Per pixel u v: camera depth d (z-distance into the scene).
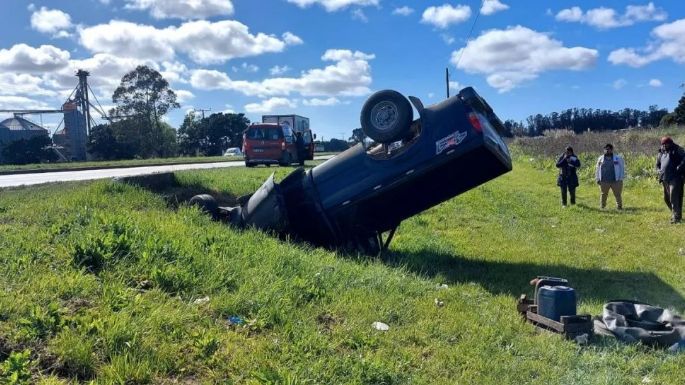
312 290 5.56
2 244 5.51
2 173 24.42
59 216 7.45
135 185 10.77
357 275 6.64
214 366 3.88
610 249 10.27
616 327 5.42
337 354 4.39
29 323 3.80
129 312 4.27
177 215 8.17
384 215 9.07
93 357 3.66
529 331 5.57
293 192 8.99
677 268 8.80
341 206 8.65
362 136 8.80
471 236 11.44
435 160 8.08
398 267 7.94
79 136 74.25
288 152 26.55
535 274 8.34
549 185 22.19
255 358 4.04
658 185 19.27
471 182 8.64
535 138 48.81
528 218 13.93
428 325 5.30
